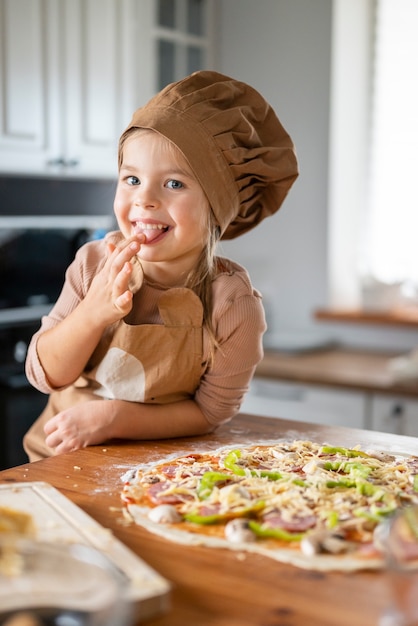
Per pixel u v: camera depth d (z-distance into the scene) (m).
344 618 0.65
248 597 0.69
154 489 0.94
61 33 2.53
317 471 0.99
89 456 1.10
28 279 2.59
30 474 1.01
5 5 2.33
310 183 3.09
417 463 1.06
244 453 1.08
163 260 1.18
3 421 2.42
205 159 1.15
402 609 0.64
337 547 0.77
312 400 2.58
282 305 3.21
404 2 3.02
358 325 3.05
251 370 1.25
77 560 0.63
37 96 2.47
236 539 0.80
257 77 3.17
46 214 2.65
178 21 3.10
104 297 1.14
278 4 3.09
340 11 2.98
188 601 0.68
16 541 0.65
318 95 3.03
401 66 3.06
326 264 3.09
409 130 3.07
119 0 2.72
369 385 2.42
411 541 0.65
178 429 1.21
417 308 3.13
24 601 0.58
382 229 3.18
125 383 1.21
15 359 2.56
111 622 0.55
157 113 1.15
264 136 1.28
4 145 2.38
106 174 2.77
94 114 2.68
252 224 1.34
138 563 0.71
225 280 1.22
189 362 1.21
